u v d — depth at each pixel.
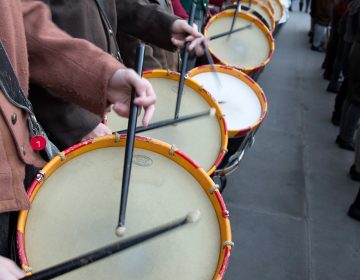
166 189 0.97
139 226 0.88
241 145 1.62
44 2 1.01
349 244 2.22
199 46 1.44
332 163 2.96
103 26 1.23
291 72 4.70
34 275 0.65
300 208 2.44
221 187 1.81
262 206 2.40
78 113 1.07
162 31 1.45
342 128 3.10
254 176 2.66
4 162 0.72
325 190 2.65
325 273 2.02
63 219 0.87
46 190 0.92
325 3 5.21
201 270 0.84
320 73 4.77
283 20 3.95
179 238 0.88
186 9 2.50
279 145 3.10
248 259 2.02
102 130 1.19
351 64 2.82
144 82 0.81
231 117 1.78
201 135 1.42
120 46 1.68
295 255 2.09
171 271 0.83
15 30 0.75
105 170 0.98
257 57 2.40
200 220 0.92
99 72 0.82
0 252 0.79
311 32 5.84
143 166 1.01
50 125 1.05
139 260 0.83
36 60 0.86
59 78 0.84
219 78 2.00
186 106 1.54
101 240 0.85
